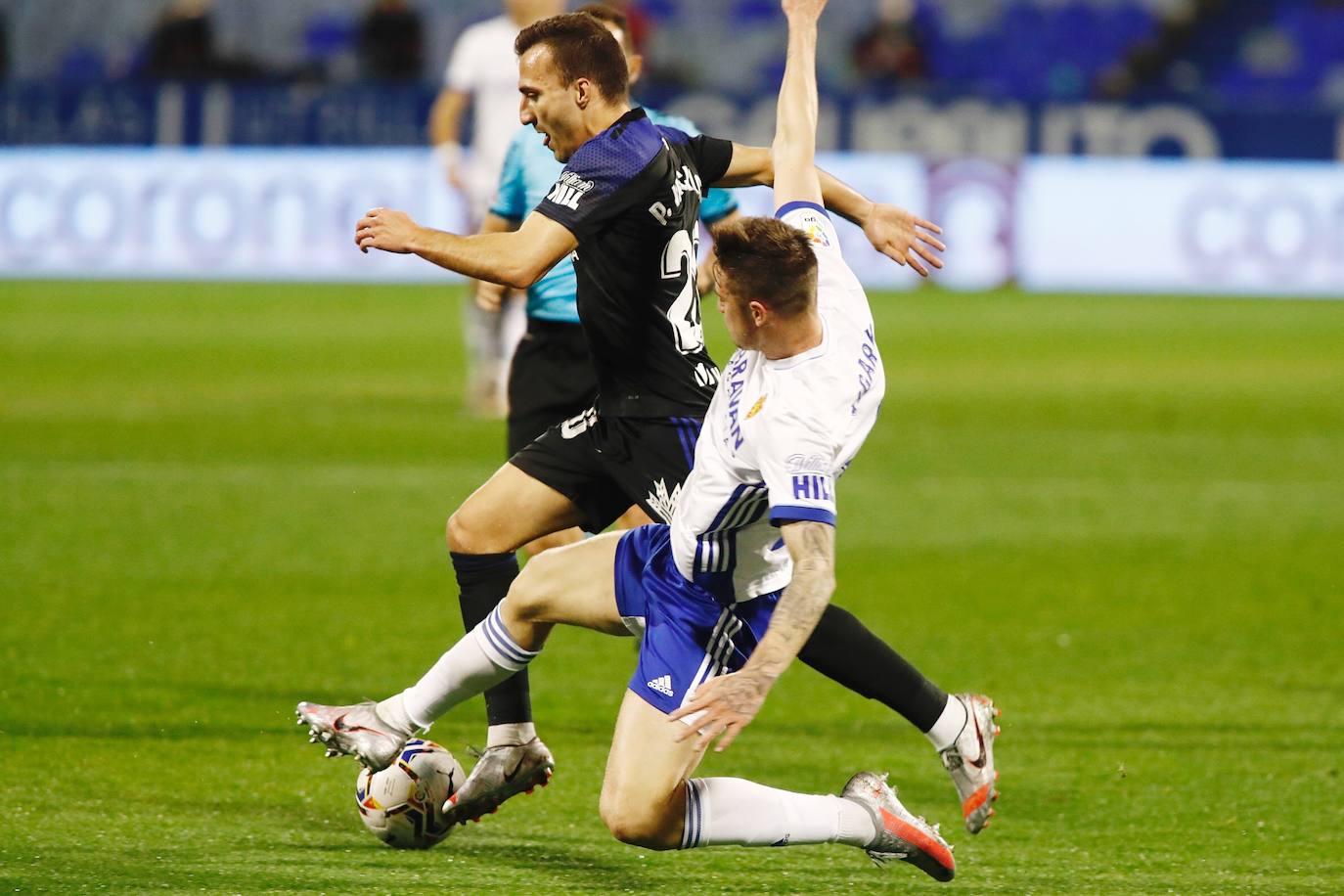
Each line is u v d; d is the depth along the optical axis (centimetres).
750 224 1345
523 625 1527
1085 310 7525
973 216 8269
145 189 8475
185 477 3606
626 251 1606
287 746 1884
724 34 10312
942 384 5378
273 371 5494
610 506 1706
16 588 2617
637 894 1445
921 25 9731
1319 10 10138
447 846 1580
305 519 3206
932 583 2817
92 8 10294
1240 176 8175
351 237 8419
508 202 2319
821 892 1465
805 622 1273
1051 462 4025
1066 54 10231
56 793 1688
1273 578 2869
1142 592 2761
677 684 1434
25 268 8544
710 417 1416
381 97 8312
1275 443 4331
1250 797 1766
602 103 1592
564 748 1920
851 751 1930
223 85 8431
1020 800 1755
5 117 8550
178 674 2170
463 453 3956
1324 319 7281
